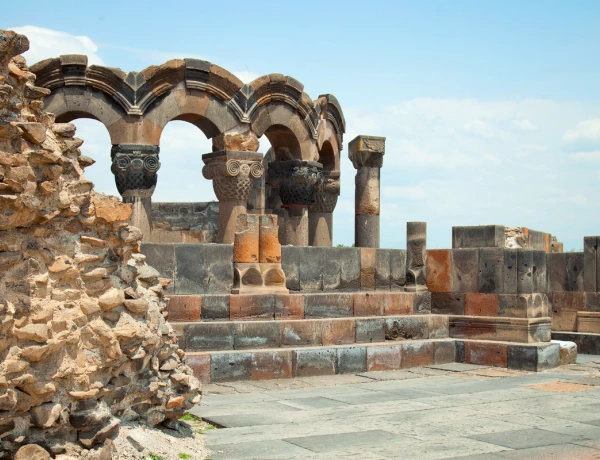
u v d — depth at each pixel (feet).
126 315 23.58
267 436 27.73
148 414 25.05
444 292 52.29
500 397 36.29
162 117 55.36
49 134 22.07
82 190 22.66
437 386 40.06
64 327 20.93
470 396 36.60
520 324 48.55
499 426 29.58
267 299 44.80
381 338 48.19
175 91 55.77
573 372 46.06
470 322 50.60
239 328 42.75
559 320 60.54
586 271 59.41
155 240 84.84
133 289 24.35
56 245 21.59
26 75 21.07
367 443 26.73
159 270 42.50
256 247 45.24
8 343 19.31
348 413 32.27
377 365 46.19
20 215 19.99
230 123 57.77
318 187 65.00
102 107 54.13
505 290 49.65
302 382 41.42
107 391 22.66
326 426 29.58
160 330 25.52
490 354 48.44
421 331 50.16
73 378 21.17
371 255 51.21
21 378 19.38
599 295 58.70
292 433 28.32
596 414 32.04
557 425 29.81
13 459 19.39
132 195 54.60
